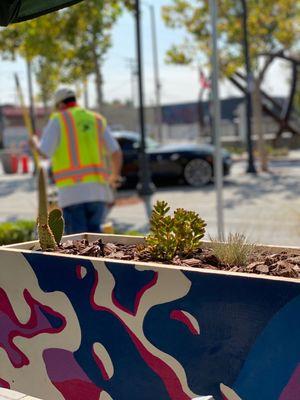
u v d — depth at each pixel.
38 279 2.35
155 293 2.04
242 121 27.50
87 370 2.24
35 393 2.40
